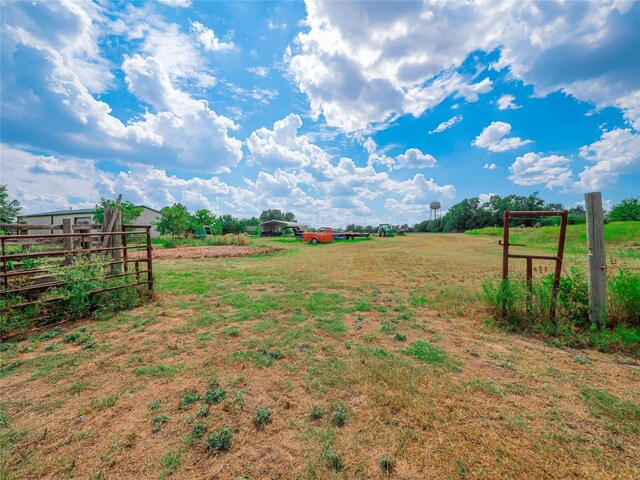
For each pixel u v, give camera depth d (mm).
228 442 2080
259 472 1845
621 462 1865
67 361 3416
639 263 9258
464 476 1771
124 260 5957
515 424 2221
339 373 3031
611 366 3188
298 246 22672
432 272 9375
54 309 4855
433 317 4980
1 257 4324
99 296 5391
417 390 2697
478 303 5531
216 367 3246
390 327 4445
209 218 33656
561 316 4316
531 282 4551
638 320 3920
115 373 3150
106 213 7117
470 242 25438
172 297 6395
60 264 5648
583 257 12367
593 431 2152
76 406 2572
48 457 1991
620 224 19438
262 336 4152
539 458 1900
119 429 2268
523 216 4625
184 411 2479
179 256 15055
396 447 2012
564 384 2809
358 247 21031
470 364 3238
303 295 6520
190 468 1893
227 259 13914
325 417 2348
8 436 2182
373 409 2438
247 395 2686
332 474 1806
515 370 3098
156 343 3951
